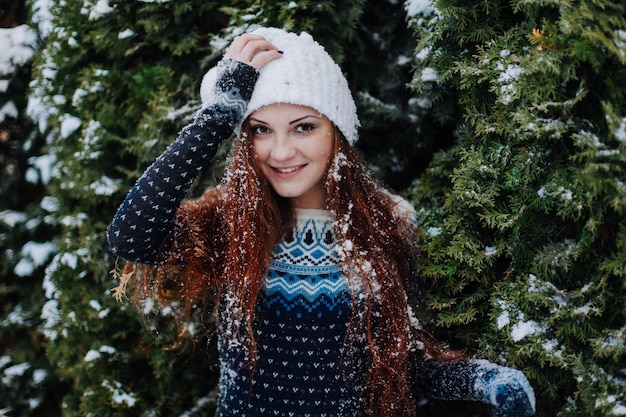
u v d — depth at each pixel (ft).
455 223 4.36
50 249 7.16
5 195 7.47
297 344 3.97
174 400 5.72
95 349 5.68
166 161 3.63
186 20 5.47
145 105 5.67
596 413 3.74
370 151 5.91
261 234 4.00
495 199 4.17
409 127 5.78
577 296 3.75
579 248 3.69
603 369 3.75
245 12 5.20
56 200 6.67
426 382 4.34
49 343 6.29
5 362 7.02
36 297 7.21
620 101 3.53
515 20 4.13
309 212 4.16
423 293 4.65
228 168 4.23
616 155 3.34
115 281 5.76
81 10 5.75
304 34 3.95
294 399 3.99
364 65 5.79
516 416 3.61
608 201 3.49
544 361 3.87
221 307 4.24
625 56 3.33
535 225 4.00
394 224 4.48
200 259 4.22
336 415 4.03
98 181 5.73
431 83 4.59
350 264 4.06
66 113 6.07
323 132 3.89
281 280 4.03
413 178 6.03
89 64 6.04
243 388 4.09
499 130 4.00
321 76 3.82
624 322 3.71
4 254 7.32
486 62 3.96
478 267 4.20
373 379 4.10
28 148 7.37
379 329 4.18
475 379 3.91
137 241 3.67
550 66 3.51
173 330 5.49
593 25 3.43
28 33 7.07
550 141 3.83
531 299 3.89
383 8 5.79
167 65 5.60
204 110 3.69
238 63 3.67
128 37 5.56
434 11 4.50
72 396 6.12
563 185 3.67
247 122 3.84
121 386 5.65
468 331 4.46
